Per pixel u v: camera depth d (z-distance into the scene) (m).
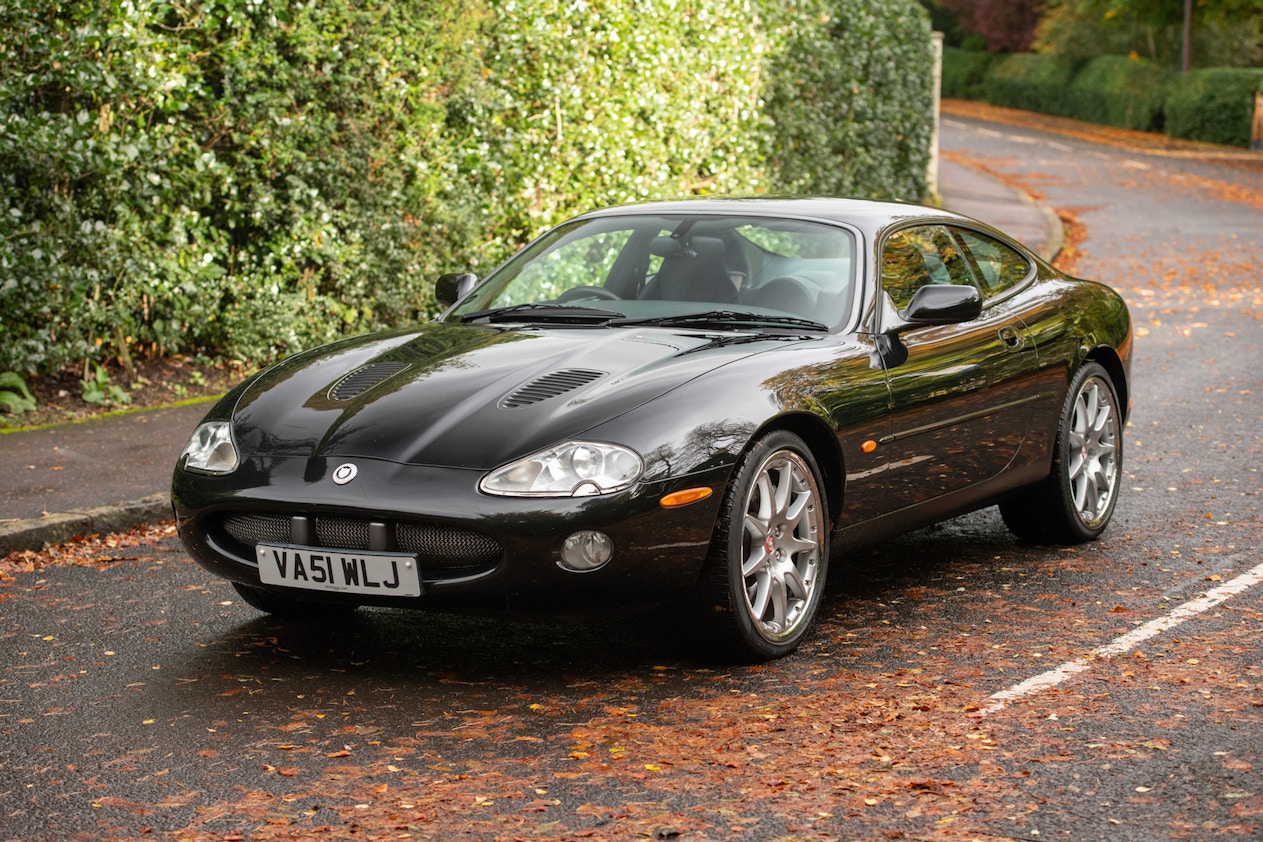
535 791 3.70
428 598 4.41
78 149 8.66
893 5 19.14
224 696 4.49
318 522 4.52
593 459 4.35
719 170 13.64
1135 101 49.28
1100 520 6.49
